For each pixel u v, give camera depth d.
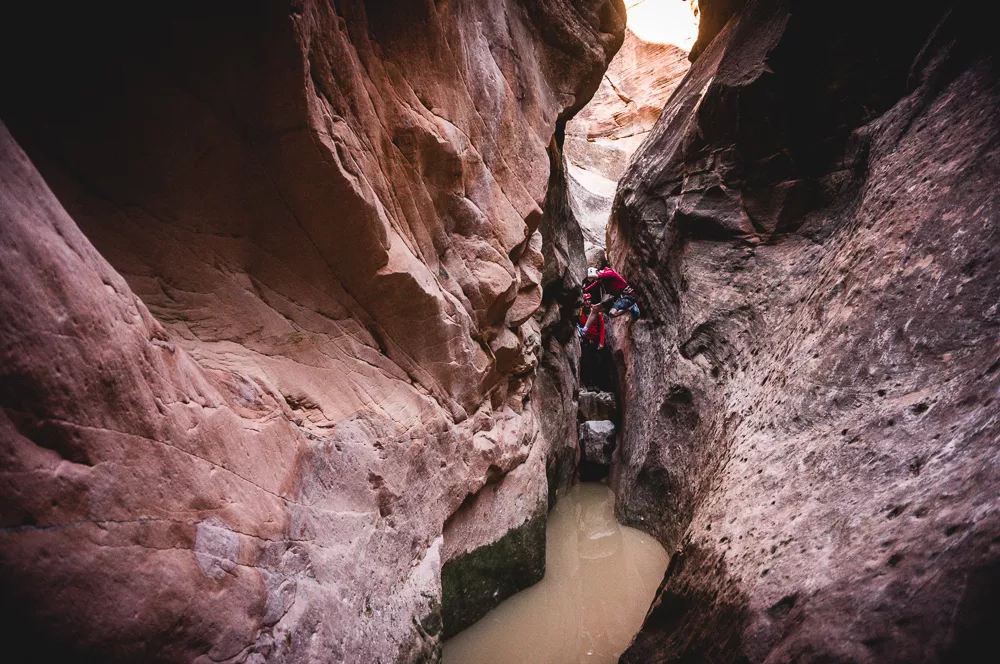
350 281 2.93
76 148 1.90
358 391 2.99
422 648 2.86
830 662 1.76
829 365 3.02
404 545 3.04
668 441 5.17
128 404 1.42
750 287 4.59
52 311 1.20
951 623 1.48
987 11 3.17
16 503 1.07
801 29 4.36
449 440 3.72
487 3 4.46
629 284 7.68
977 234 2.53
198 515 1.65
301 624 2.03
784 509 2.66
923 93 3.48
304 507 2.30
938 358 2.44
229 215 2.40
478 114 4.14
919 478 2.07
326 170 2.47
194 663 1.51
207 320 2.30
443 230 3.78
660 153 6.76
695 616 2.81
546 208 6.56
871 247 3.17
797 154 4.53
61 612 1.14
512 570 4.34
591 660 3.63
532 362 5.26
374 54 3.11
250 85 2.18
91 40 1.85
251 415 2.17
